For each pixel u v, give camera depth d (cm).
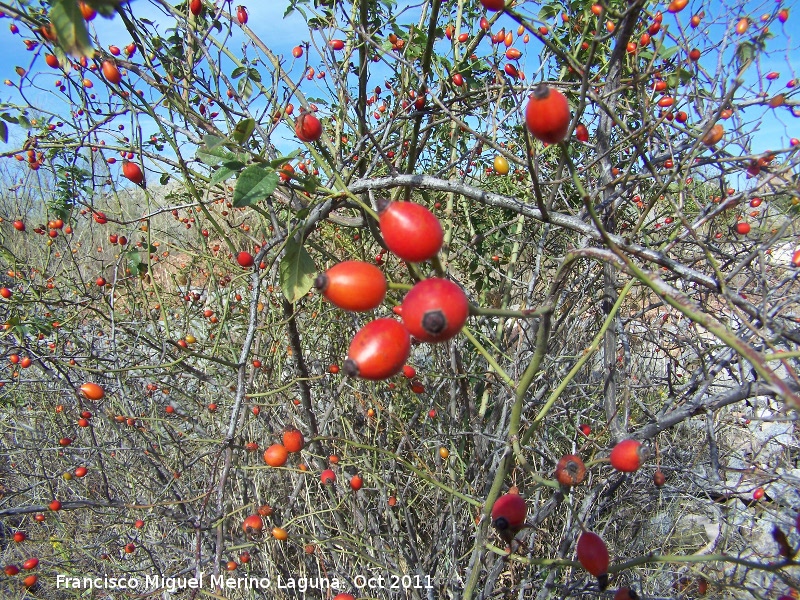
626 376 244
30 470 393
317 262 379
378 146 207
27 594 343
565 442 339
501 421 298
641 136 208
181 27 246
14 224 373
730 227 245
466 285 376
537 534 287
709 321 90
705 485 276
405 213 103
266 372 340
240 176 148
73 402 396
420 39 271
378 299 109
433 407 341
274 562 309
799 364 212
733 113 196
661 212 318
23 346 300
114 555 362
